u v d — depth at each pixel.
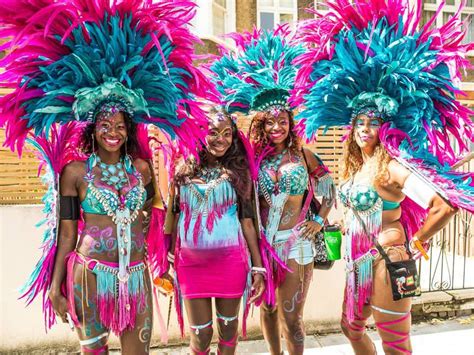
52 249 2.39
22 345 3.90
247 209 3.02
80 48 2.18
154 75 2.35
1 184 3.94
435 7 8.32
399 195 2.72
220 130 2.85
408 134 2.75
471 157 2.86
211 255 2.86
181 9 2.38
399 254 2.69
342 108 2.96
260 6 7.67
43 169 4.00
